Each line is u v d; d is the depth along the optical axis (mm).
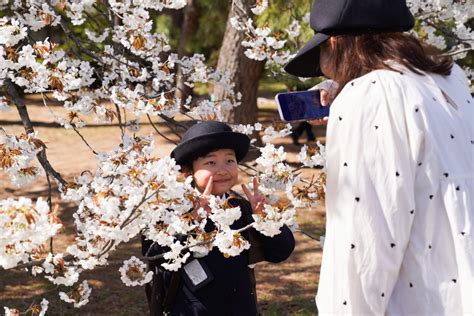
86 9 4070
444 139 1835
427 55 2053
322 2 1988
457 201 1806
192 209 2705
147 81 4035
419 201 1824
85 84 3592
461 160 1846
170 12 16219
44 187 11227
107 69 4004
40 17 3602
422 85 1894
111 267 7734
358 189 1812
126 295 6934
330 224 1874
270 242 2904
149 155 2791
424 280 1815
